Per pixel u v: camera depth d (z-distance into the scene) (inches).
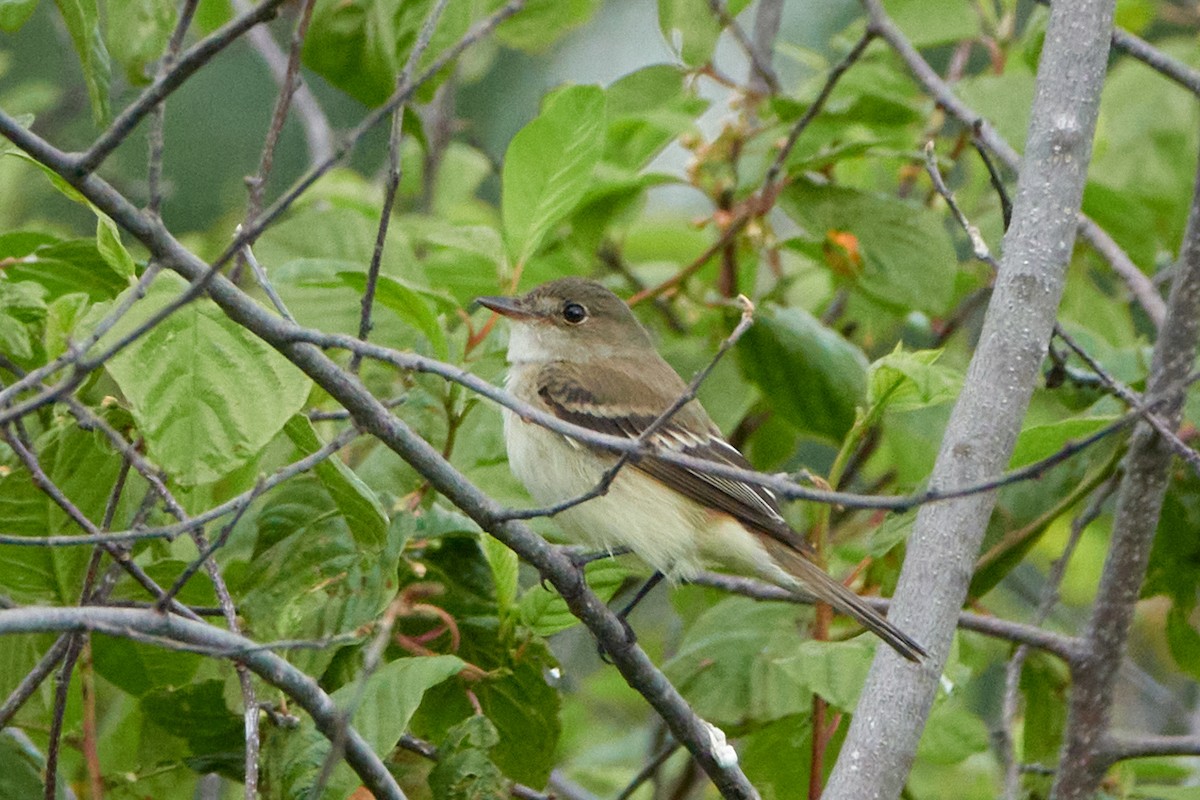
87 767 418.9
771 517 415.8
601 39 792.9
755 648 436.5
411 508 361.7
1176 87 594.6
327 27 419.5
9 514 353.1
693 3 455.8
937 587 330.6
